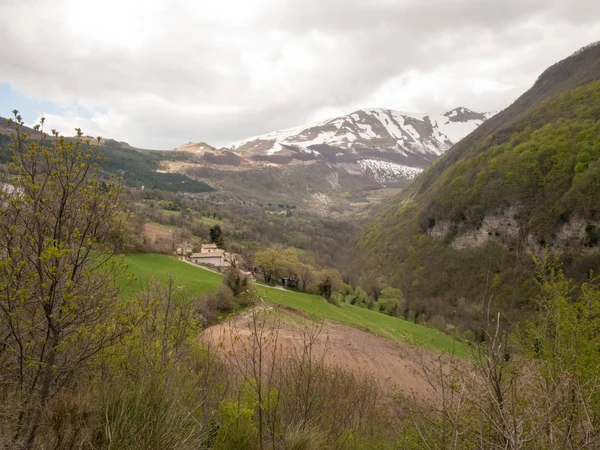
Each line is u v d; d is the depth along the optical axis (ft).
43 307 14.23
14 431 13.12
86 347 15.61
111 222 16.30
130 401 13.50
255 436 17.48
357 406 27.12
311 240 341.62
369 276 276.82
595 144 193.88
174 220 285.64
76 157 15.01
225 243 263.29
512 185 216.33
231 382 21.36
